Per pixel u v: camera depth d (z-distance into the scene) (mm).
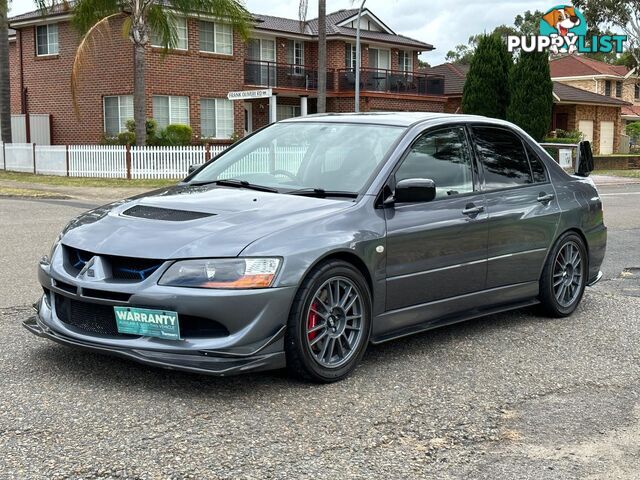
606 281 8125
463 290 5441
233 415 3959
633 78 57594
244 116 35094
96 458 3398
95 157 24547
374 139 5285
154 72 28406
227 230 4297
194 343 4090
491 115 36000
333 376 4512
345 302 4582
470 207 5434
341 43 37938
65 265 4504
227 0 24125
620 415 4152
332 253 4434
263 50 35938
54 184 21812
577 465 3500
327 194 4938
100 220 4703
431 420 3998
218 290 4055
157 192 5320
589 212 6582
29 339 5281
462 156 5590
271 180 5316
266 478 3252
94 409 3988
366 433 3789
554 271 6277
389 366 4914
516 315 6480
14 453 3434
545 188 6230
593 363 5121
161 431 3721
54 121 30250
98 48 28531
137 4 23312
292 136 5625
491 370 4898
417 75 41281
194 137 29906
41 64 30281
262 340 4156
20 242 10117
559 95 46469
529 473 3400
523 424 3988
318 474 3309
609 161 39531
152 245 4234
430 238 5090
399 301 4961
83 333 4359
